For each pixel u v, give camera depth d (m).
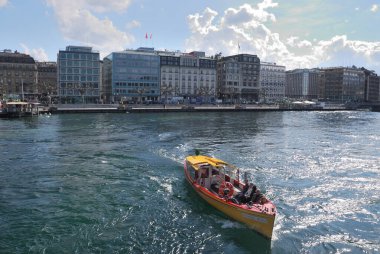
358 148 54.22
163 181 33.97
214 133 72.25
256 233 22.77
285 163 42.28
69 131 72.81
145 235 22.45
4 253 20.00
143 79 189.00
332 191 31.11
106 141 58.75
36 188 31.53
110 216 25.28
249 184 26.80
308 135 71.62
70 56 173.75
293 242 21.95
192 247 21.11
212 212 26.14
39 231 22.73
